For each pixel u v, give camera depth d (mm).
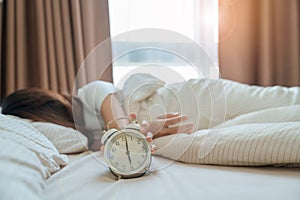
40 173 609
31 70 1979
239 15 2121
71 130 1159
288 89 1361
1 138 638
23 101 1303
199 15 2145
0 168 489
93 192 651
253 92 1333
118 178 739
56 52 1956
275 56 2166
